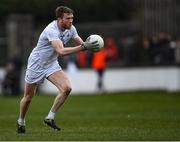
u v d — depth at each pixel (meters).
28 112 50.28
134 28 74.31
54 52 30.83
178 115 43.81
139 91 72.00
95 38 29.69
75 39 31.47
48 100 63.81
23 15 82.81
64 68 75.69
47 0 91.31
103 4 91.19
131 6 88.94
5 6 91.25
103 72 73.00
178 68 72.00
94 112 49.50
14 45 79.50
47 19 92.25
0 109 54.25
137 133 30.72
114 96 66.94
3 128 35.91
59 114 47.88
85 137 28.97
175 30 72.25
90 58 74.88
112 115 45.56
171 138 28.33
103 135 29.89
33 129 34.44
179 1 71.94
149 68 73.38
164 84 72.88
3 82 74.69
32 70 31.06
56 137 29.06
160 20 72.69
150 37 73.38
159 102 59.22
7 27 80.12
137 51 74.00
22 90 76.94
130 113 47.28
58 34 30.41
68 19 30.42
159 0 72.56
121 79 74.31
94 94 70.44
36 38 78.75
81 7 90.94
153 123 37.34
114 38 74.50
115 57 74.50
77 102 61.09
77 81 74.94
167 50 72.62
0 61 79.38
